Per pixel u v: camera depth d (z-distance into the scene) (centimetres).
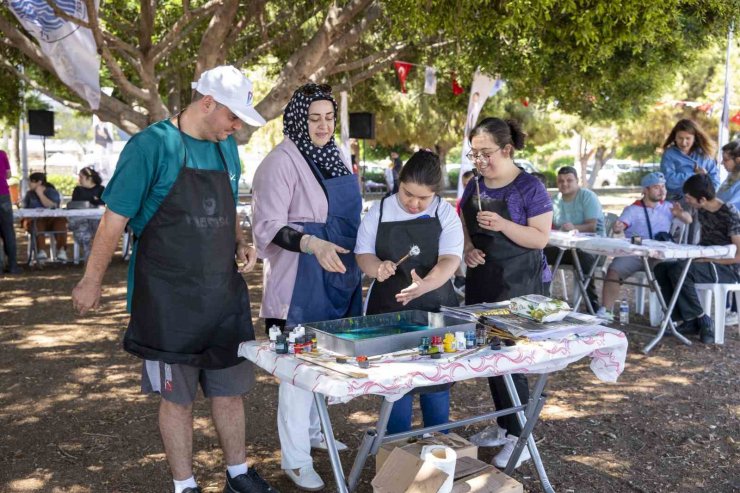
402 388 251
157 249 289
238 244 326
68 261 1111
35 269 1041
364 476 364
